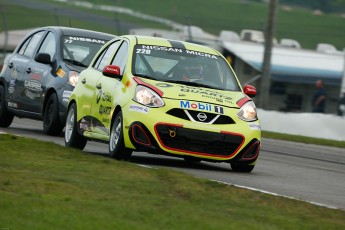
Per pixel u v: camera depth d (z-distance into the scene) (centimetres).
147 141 3841
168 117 3853
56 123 5209
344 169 4950
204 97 3969
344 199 3366
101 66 4447
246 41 12338
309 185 3756
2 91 5847
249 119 3981
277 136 7700
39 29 5859
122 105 3931
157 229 2384
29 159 3519
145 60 4150
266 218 2644
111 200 2745
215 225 2469
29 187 2842
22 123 6397
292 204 2917
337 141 7588
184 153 3866
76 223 2375
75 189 2867
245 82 12050
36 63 5550
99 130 4181
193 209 2694
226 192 3034
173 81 4088
